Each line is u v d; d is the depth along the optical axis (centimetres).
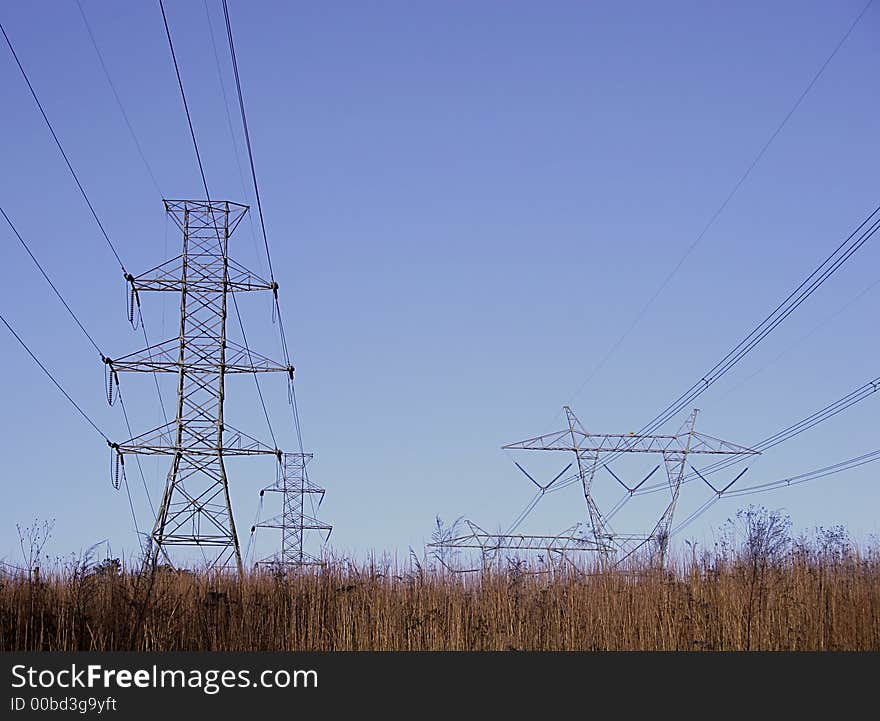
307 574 2947
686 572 2967
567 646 2708
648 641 2717
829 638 2831
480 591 2853
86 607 2497
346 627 2652
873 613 2878
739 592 2900
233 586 2869
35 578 2442
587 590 2861
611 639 2719
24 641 2327
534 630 2741
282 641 2627
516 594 2845
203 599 2700
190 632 2598
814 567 3058
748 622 2741
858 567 3050
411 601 2797
